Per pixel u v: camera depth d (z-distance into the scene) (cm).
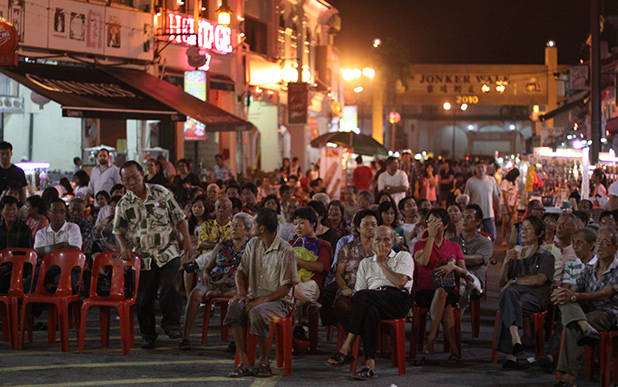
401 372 845
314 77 4003
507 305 881
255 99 3125
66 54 2069
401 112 9519
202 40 2489
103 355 909
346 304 924
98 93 1934
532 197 1628
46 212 1161
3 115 2352
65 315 927
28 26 1978
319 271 980
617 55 2891
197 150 2889
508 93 5594
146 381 780
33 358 885
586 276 832
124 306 915
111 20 2180
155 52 2306
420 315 948
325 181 2444
